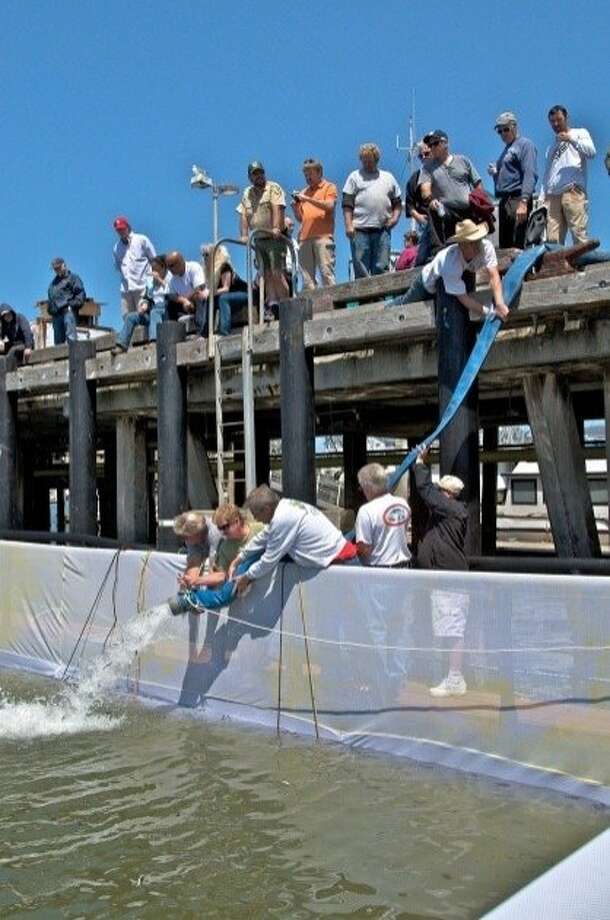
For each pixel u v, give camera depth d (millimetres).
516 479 25312
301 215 11219
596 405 11914
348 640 6625
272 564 6977
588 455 13117
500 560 6426
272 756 6453
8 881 4750
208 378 10391
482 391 10648
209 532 7668
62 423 15359
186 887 4641
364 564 6980
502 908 1689
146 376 10516
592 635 5438
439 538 6648
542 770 5637
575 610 5508
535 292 6992
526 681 5727
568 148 9391
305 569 6875
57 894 4613
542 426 8109
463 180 8969
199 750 6648
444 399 7203
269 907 4418
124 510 12492
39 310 18297
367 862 4820
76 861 4945
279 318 8422
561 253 7078
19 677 9070
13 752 6719
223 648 7469
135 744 6852
